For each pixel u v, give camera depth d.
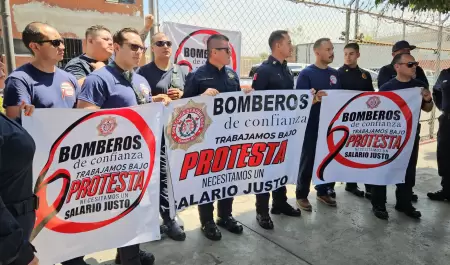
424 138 7.22
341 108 3.23
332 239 3.09
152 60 3.38
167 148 2.59
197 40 3.69
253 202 3.92
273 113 2.95
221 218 3.30
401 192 3.63
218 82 2.96
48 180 2.00
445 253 2.88
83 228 2.15
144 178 2.33
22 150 1.36
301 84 3.55
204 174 2.78
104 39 2.85
